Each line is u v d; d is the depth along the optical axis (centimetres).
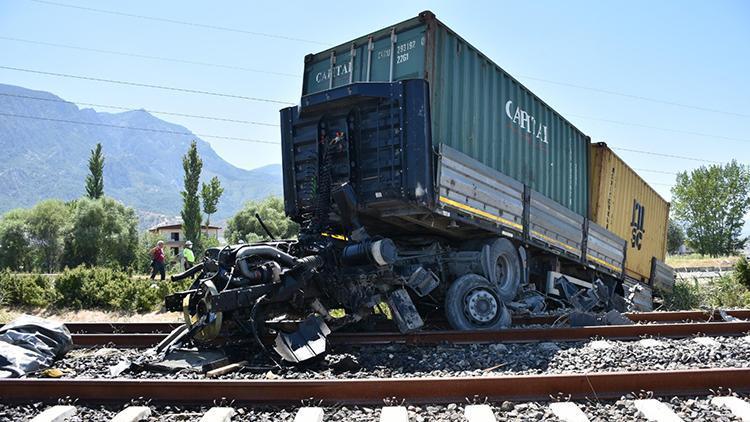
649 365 552
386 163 748
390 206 782
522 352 621
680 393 440
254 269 624
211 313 575
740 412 394
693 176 7238
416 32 798
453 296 780
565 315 888
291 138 838
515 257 963
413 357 620
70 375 534
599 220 1374
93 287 1332
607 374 442
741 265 1938
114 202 4759
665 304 1992
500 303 817
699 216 7150
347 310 741
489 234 913
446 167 761
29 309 1291
